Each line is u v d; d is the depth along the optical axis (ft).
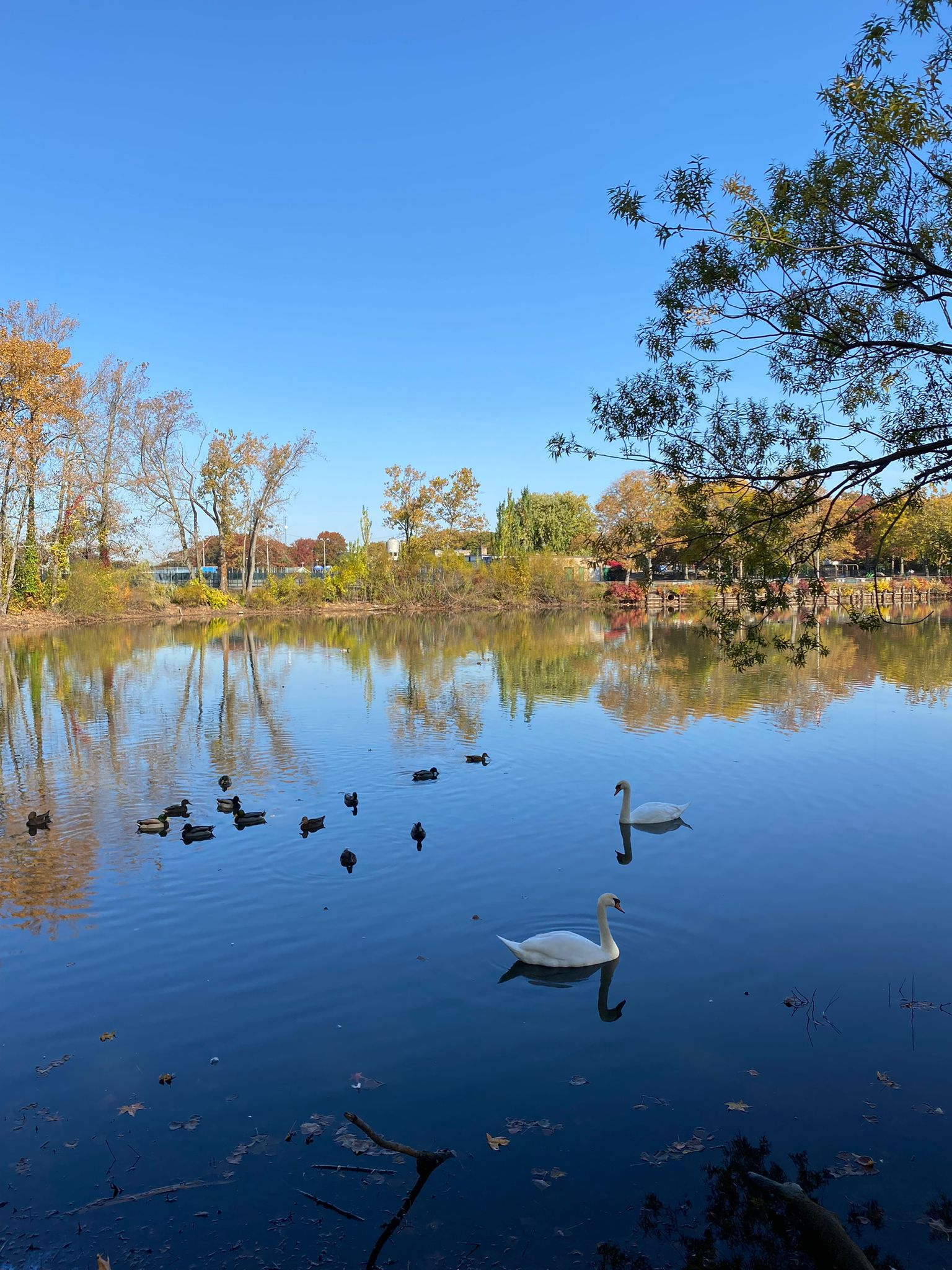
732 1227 18.47
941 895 36.96
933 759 60.64
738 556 31.42
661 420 31.14
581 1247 18.07
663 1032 26.32
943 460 29.60
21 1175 20.42
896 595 236.02
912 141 27.22
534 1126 21.94
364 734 73.00
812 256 29.19
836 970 30.27
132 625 201.57
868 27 27.09
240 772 60.39
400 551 261.65
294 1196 19.66
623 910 35.78
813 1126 21.85
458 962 31.32
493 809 50.39
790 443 31.58
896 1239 18.17
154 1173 20.45
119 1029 26.94
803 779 55.83
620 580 297.53
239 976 30.35
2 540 185.06
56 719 82.28
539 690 95.20
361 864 41.60
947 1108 22.45
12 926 34.78
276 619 223.71
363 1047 25.72
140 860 42.55
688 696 89.25
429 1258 17.78
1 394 173.47
